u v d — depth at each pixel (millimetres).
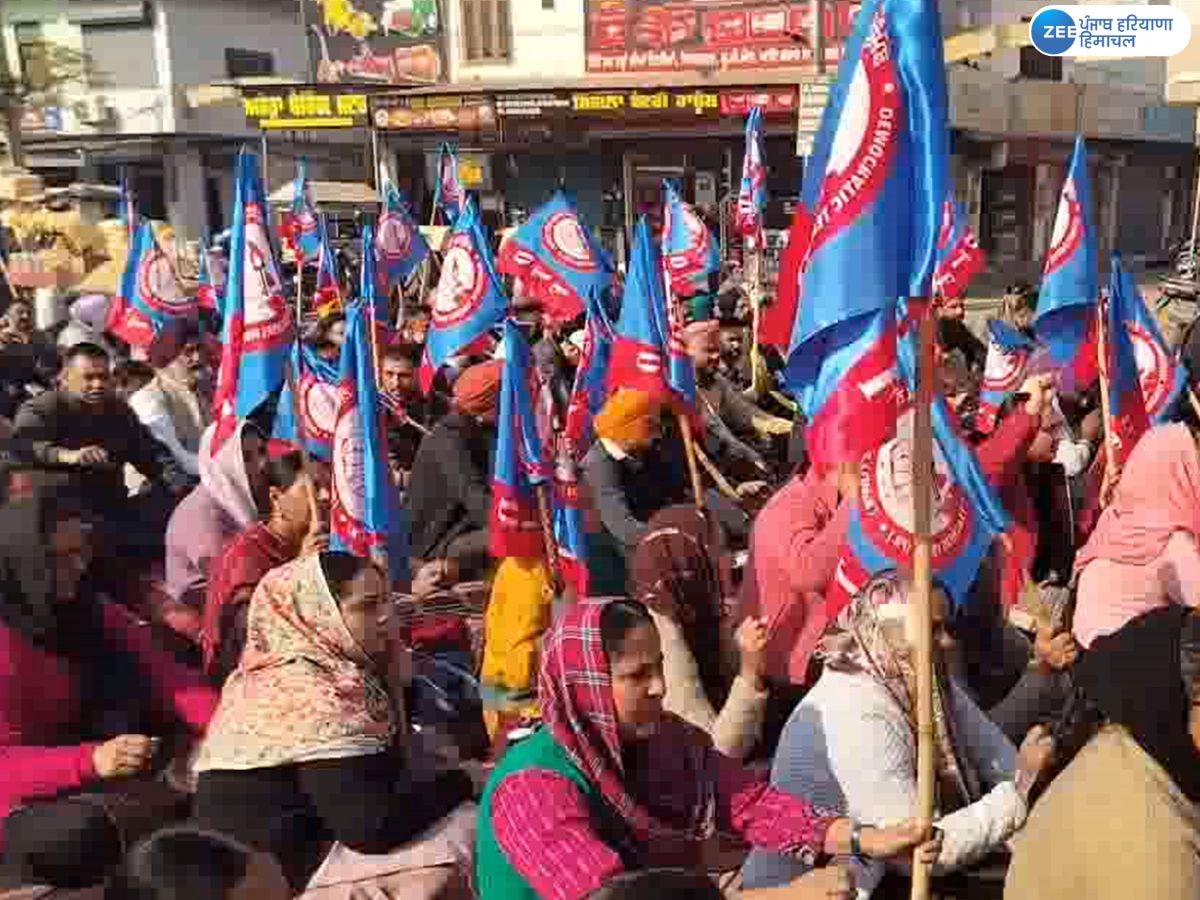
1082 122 29359
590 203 26719
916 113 2645
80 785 3553
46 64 33938
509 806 2582
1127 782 2426
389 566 4668
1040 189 29422
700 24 24578
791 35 23578
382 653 3436
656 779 2777
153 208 34812
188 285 16109
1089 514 5730
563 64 25891
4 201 19875
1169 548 4168
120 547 6145
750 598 4246
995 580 4484
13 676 3689
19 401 9094
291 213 17188
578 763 2639
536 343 8984
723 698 4000
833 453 2777
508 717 4348
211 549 5000
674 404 5473
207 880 2109
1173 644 2416
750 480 7410
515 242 8828
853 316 2674
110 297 12406
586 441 6395
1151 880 2355
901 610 3121
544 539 4355
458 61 26812
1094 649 2523
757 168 10133
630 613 2631
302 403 5523
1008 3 26688
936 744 3246
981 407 6723
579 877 2455
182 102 33250
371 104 25406
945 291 7191
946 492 3646
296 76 36094
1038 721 3832
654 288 5387
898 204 2668
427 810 3385
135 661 4059
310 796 3195
